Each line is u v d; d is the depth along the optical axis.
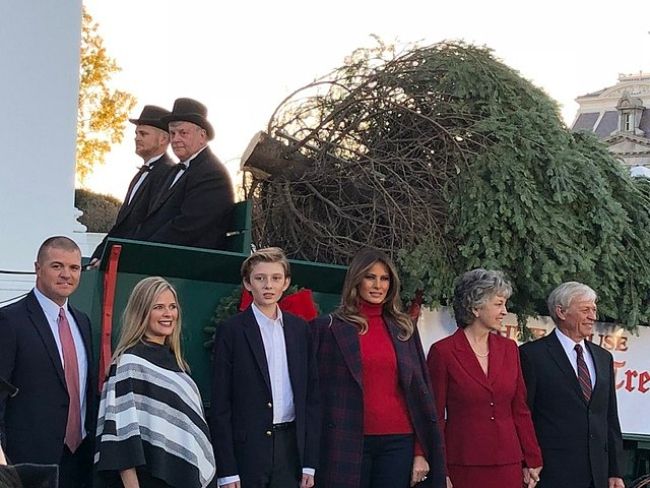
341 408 5.13
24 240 7.58
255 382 5.00
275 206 6.98
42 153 7.71
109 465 4.53
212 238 6.00
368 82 6.82
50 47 7.79
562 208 6.59
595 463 5.79
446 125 6.70
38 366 4.72
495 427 5.47
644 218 6.88
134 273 5.37
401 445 5.20
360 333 5.26
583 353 5.94
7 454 4.61
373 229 6.59
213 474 4.77
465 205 6.46
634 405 6.75
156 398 4.66
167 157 6.91
